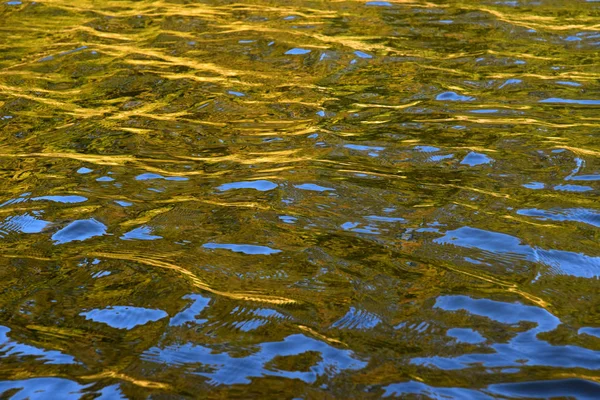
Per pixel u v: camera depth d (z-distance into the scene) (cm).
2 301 302
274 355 263
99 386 249
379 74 569
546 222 355
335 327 278
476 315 284
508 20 686
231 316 286
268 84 555
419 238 342
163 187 404
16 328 284
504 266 318
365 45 630
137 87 555
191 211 375
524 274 312
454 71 572
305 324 280
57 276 320
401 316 284
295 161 430
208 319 285
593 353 261
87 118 503
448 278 309
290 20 699
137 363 261
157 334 277
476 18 695
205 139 467
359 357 261
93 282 314
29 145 464
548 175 406
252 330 278
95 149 456
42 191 402
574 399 238
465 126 475
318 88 546
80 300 301
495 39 640
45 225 365
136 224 363
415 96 527
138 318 288
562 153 433
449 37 646
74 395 245
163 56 615
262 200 384
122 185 407
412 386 246
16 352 269
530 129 469
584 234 344
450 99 520
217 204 381
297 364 258
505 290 300
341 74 571
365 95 531
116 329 282
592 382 246
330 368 255
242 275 315
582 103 510
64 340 276
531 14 705
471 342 269
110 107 521
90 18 719
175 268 322
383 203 378
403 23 685
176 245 342
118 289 308
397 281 308
